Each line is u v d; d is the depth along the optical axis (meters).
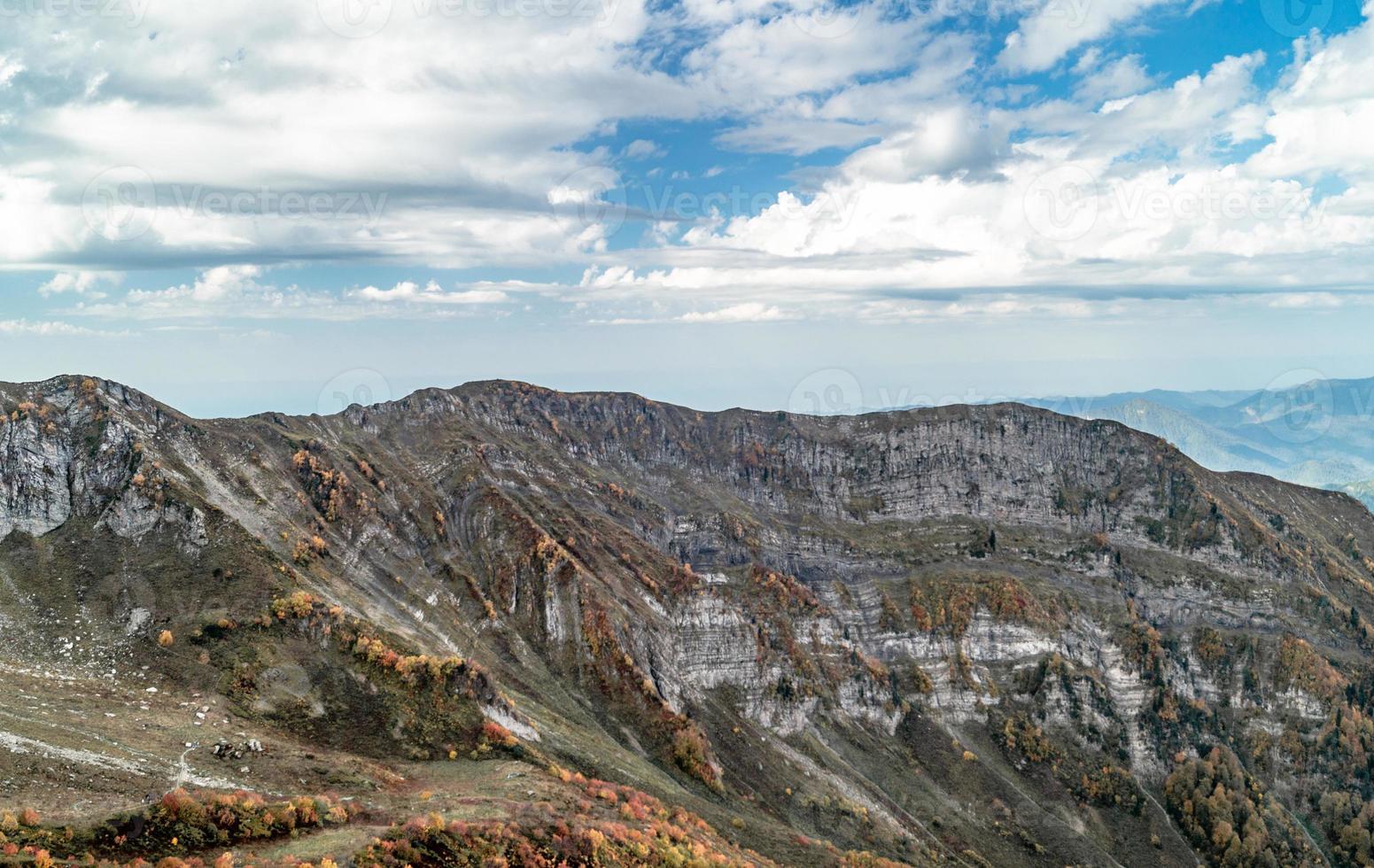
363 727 140.12
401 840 92.31
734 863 125.31
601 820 118.38
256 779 111.31
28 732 106.75
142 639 148.75
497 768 135.75
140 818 87.38
